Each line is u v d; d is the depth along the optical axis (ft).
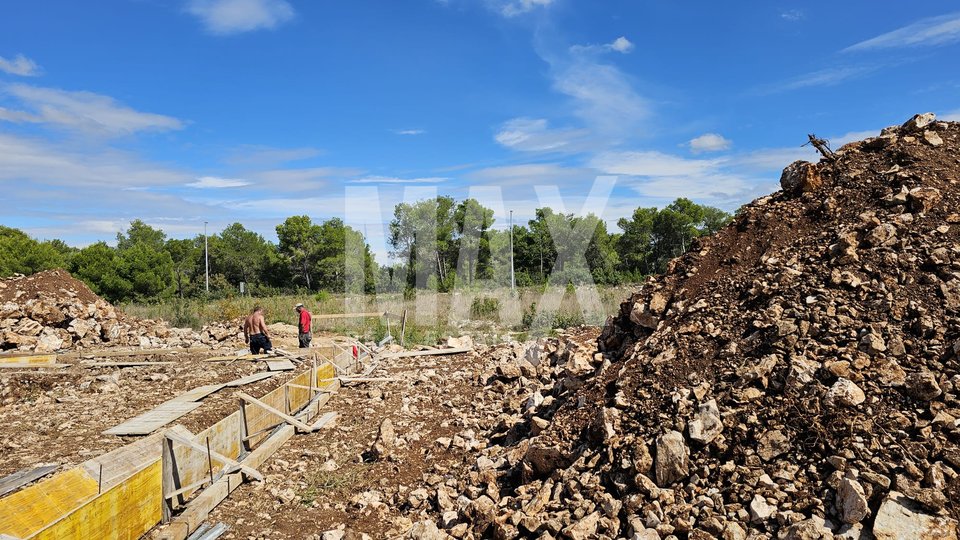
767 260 20.57
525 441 19.51
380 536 17.30
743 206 25.67
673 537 12.55
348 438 26.53
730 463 13.71
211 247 179.52
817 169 23.91
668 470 14.12
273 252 163.12
